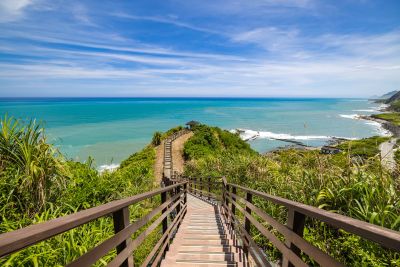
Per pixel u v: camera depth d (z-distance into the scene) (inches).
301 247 59.2
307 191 153.3
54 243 102.7
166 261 133.0
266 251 146.7
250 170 332.8
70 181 158.4
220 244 164.2
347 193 129.0
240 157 416.5
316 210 53.4
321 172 157.9
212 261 132.3
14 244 31.9
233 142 1316.4
